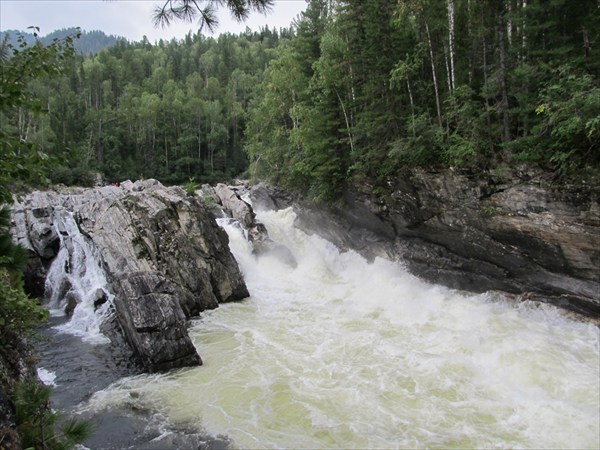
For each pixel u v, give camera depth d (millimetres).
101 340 16172
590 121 12547
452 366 12977
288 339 15578
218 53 120000
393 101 21406
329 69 24859
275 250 25984
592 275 14703
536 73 16109
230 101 87062
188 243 19453
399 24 21391
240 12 6984
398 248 22359
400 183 20797
